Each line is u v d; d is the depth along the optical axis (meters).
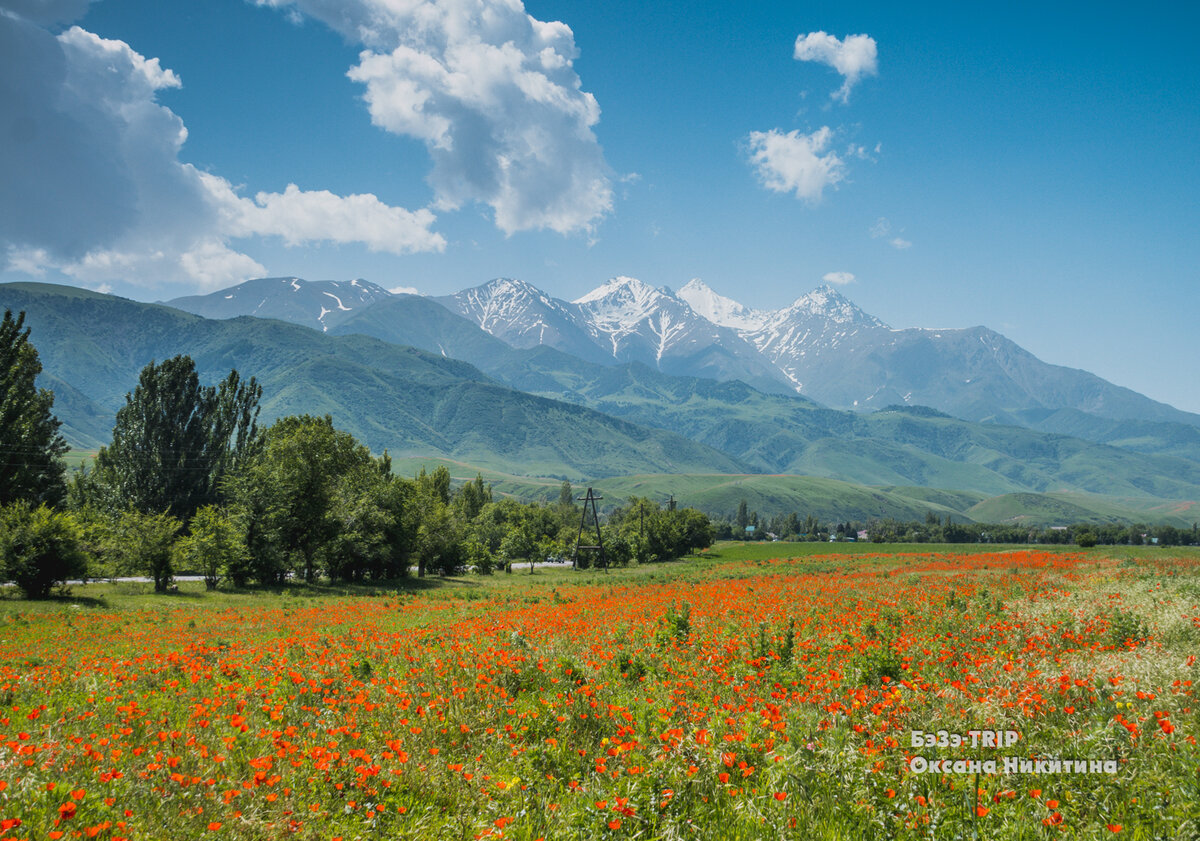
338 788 7.02
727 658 14.55
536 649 15.40
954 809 6.34
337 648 18.06
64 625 29.22
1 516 41.19
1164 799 6.25
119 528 49.50
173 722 10.40
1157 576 36.66
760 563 82.06
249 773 7.78
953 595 25.84
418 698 11.02
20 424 54.25
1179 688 9.11
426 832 6.23
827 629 18.59
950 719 8.71
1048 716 8.74
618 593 40.59
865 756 7.42
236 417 73.00
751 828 6.15
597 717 9.77
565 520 142.25
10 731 9.29
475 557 78.19
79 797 6.18
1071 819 6.12
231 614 33.69
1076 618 18.67
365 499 61.62
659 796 6.62
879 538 194.88
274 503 54.12
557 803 6.85
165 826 6.14
